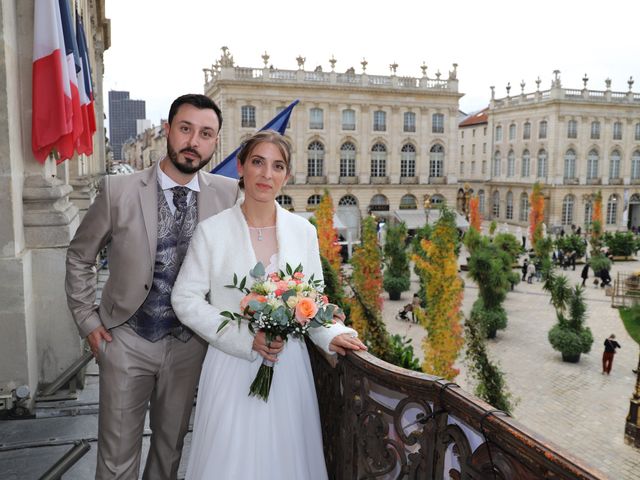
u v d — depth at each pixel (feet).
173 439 10.20
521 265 122.93
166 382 9.89
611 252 133.49
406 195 170.30
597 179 192.95
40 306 16.17
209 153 9.41
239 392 8.56
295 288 7.79
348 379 8.36
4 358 14.69
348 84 160.04
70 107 17.53
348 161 164.25
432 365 42.63
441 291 42.68
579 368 58.34
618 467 38.19
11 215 14.66
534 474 4.94
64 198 18.49
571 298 61.36
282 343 7.89
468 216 167.22
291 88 155.12
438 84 169.99
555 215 188.55
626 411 47.42
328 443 9.66
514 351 64.18
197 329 8.37
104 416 9.53
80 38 28.81
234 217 8.82
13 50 15.62
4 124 14.56
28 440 13.26
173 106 9.41
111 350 9.49
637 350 64.80
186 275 8.69
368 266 60.13
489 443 5.51
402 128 167.63
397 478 7.19
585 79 189.06
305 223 9.21
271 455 8.43
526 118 200.03
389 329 72.13
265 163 8.51
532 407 48.24
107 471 9.50
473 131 235.20
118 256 9.39
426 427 6.51
